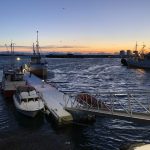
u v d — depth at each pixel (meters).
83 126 34.12
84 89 73.31
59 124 33.16
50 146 27.50
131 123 36.16
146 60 158.62
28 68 100.50
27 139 29.48
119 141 29.95
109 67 180.62
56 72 131.25
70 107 35.34
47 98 44.38
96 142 29.48
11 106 45.78
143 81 93.69
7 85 50.56
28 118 37.16
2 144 27.98
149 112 29.09
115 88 75.88
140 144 22.88
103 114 30.83
